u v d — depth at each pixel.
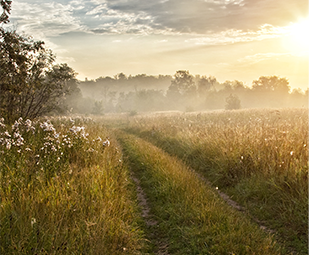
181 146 12.15
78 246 3.65
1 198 4.52
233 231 4.53
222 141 9.66
